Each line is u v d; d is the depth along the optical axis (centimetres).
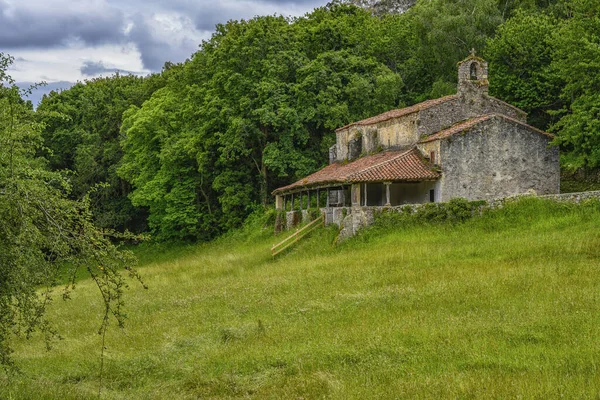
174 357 2014
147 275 4253
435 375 1536
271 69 6016
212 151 6319
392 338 1886
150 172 6769
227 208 6116
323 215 4597
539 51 5288
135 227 7650
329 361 1770
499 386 1373
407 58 7194
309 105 5991
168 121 6738
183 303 2930
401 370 1614
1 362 1577
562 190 4734
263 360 1853
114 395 1667
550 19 5706
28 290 1401
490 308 2111
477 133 4294
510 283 2397
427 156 4422
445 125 4662
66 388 1711
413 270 2945
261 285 3105
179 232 6512
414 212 4062
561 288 2247
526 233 3378
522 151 4359
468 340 1792
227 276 3769
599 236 3006
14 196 1343
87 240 1380
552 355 1585
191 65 6894
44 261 1416
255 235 5503
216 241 6191
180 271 4266
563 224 3372
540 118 5381
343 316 2258
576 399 1252
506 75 5344
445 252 3250
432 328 1942
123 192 7538
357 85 6012
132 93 8144
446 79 6525
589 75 3928
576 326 1802
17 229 1374
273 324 2283
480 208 3847
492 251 3112
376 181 4191
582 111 3859
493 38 6172
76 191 7275
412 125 4722
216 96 6178
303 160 5934
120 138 7581
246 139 6066
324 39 6619
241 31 6481
